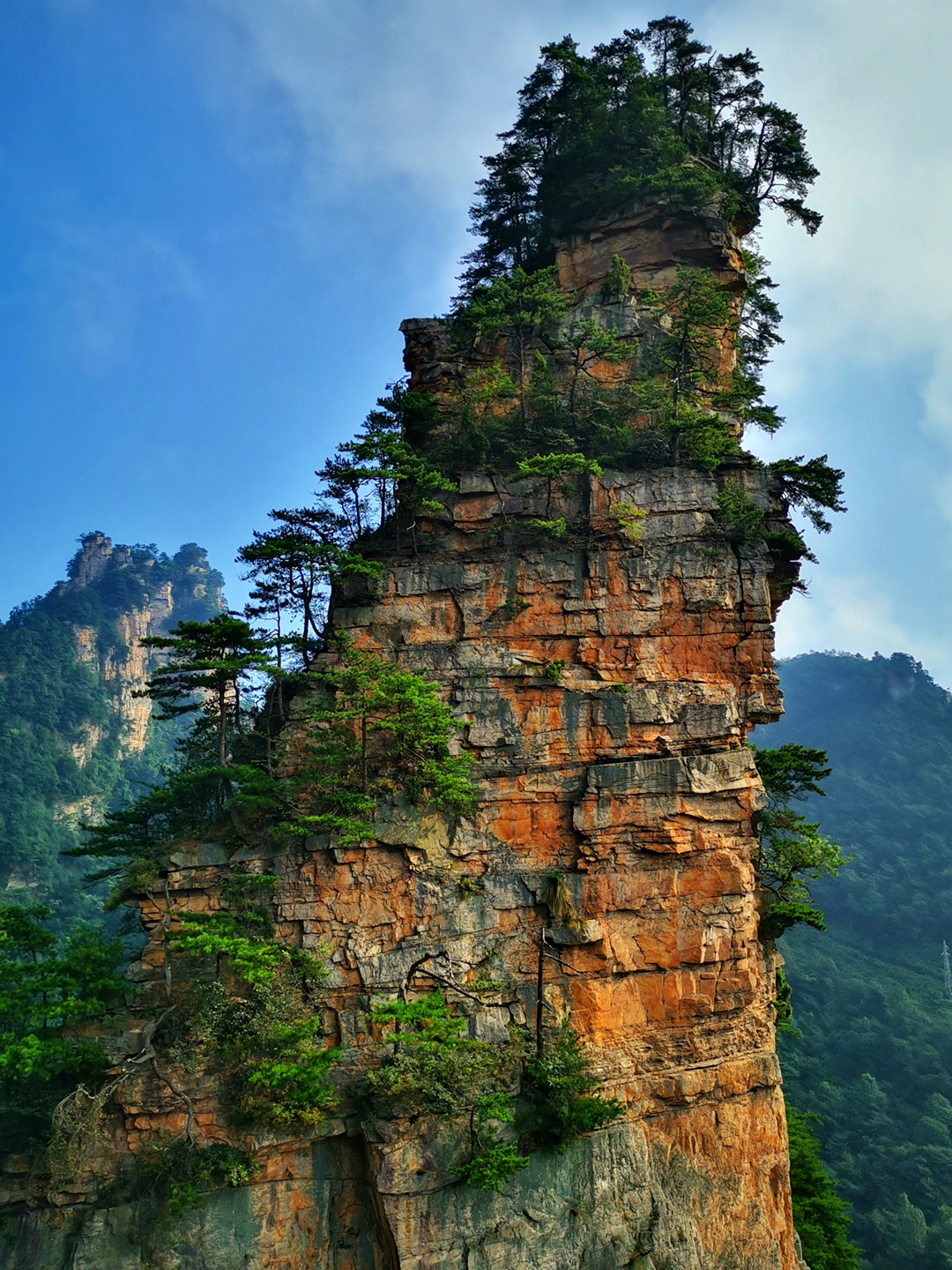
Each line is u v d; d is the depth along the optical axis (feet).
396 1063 116.57
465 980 124.88
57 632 553.23
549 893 129.08
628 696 135.64
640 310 168.96
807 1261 150.92
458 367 167.53
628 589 140.67
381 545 147.84
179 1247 108.99
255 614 145.28
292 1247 112.88
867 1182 294.66
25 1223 109.60
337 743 132.87
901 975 414.00
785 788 152.76
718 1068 127.95
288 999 118.21
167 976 115.34
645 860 131.34
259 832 130.41
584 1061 123.03
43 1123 112.78
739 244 184.75
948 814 549.95
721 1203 123.85
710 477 146.30
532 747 134.82
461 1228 111.96
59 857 407.44
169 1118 114.32
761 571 141.38
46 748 470.80
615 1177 119.44
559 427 155.74
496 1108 111.96
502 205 198.80
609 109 186.91
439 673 138.82
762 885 145.69
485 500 147.13
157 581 643.45
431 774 129.08
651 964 129.08
